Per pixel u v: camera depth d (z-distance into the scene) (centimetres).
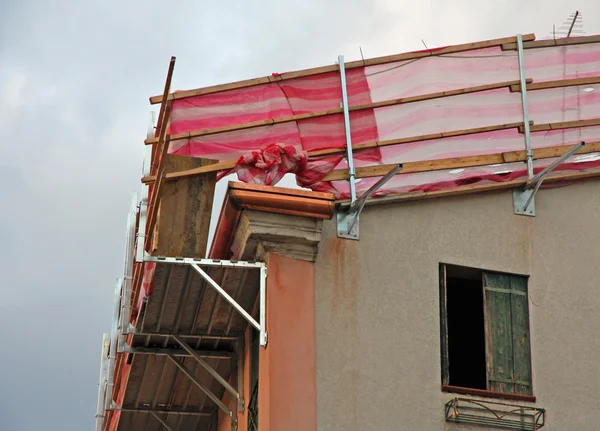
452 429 1384
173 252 1388
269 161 1424
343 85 1526
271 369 1346
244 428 1505
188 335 1527
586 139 1573
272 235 1388
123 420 1777
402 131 1520
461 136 1530
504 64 1579
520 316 1482
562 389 1449
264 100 1502
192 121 1469
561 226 1544
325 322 1393
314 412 1341
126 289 1507
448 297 1723
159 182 1339
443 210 1502
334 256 1429
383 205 1479
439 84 1553
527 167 1534
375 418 1362
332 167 1474
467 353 1769
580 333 1489
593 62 1606
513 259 1505
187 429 1786
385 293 1431
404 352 1408
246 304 1487
